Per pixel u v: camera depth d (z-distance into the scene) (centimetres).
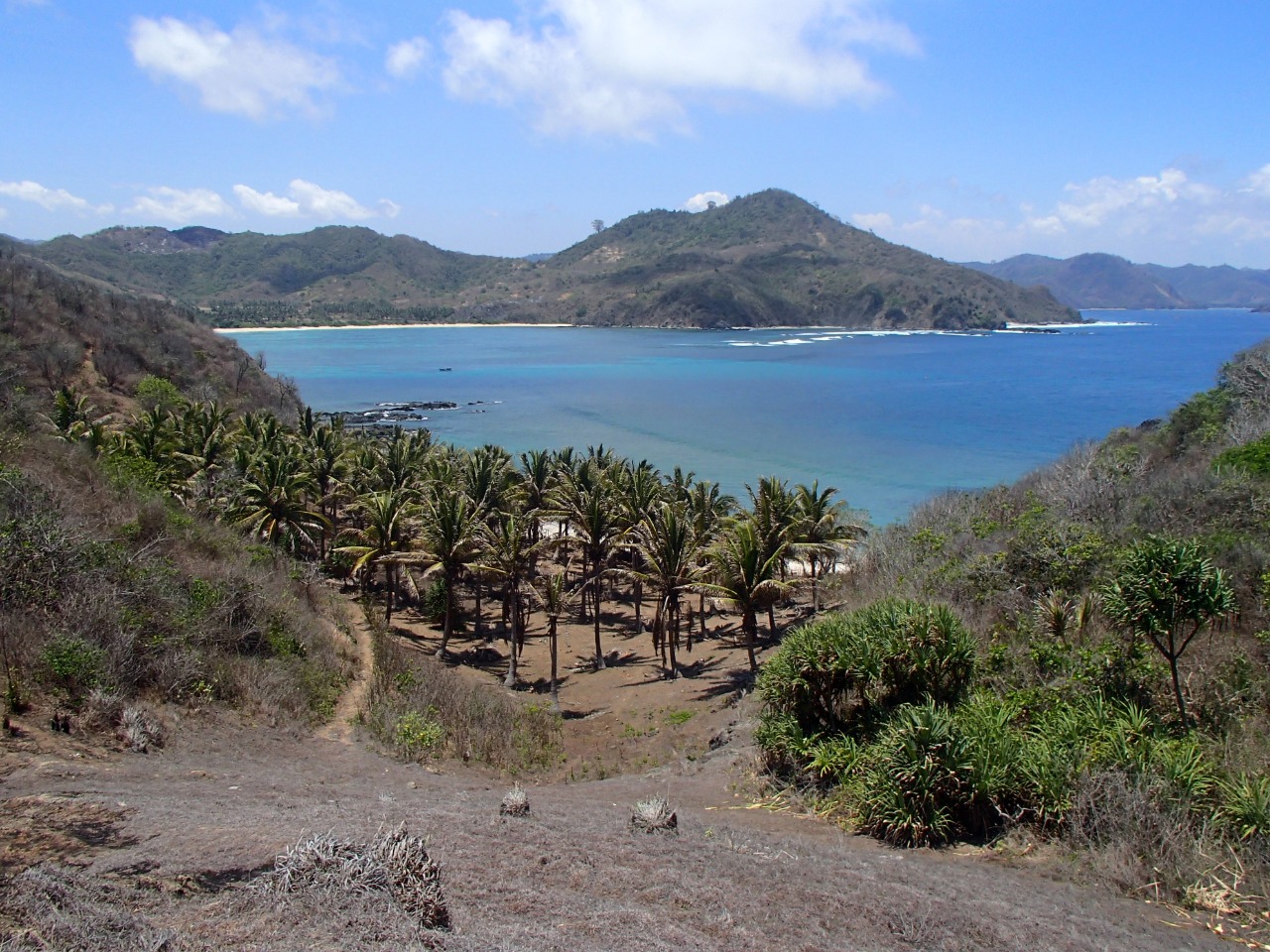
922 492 7550
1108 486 2822
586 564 4969
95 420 6109
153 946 601
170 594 2294
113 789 1255
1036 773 1259
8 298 7650
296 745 1994
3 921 612
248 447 5556
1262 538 1983
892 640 1669
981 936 884
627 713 3148
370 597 4866
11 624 1727
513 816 1199
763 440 10350
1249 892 1001
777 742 1700
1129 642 1727
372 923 692
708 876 1005
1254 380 4050
